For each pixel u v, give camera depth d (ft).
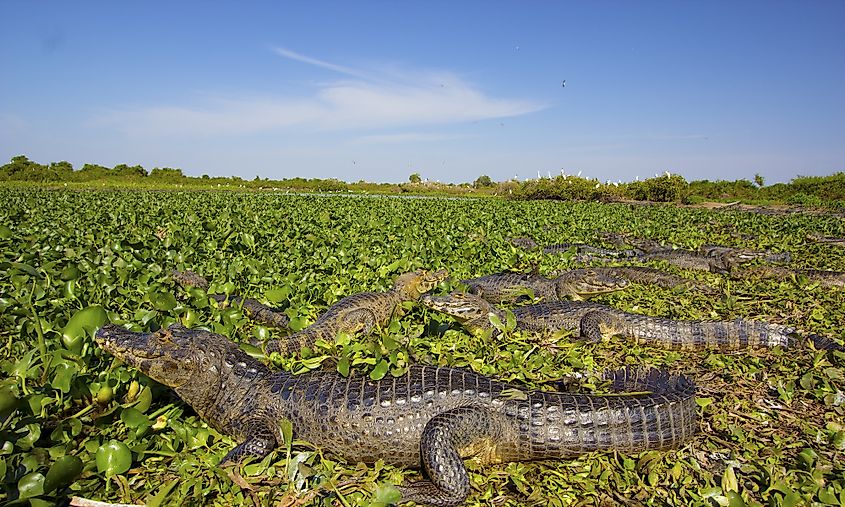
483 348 20.95
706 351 23.31
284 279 27.43
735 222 76.54
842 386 19.21
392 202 102.12
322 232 47.57
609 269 38.32
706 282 37.65
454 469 13.10
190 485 12.29
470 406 14.17
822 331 25.80
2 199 79.61
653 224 73.67
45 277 23.58
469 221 67.51
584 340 23.59
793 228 68.28
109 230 43.86
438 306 21.84
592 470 13.87
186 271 28.91
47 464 11.82
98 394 14.39
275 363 17.43
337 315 21.99
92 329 16.07
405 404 14.06
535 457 14.33
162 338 14.29
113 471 12.28
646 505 12.95
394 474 13.62
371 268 33.14
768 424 17.01
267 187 204.23
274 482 12.93
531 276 32.65
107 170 210.79
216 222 48.55
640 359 22.21
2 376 15.39
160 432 14.55
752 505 12.59
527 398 14.66
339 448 13.98
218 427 14.98
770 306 30.68
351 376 14.94
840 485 13.48
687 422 15.17
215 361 14.87
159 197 98.27
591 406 14.53
